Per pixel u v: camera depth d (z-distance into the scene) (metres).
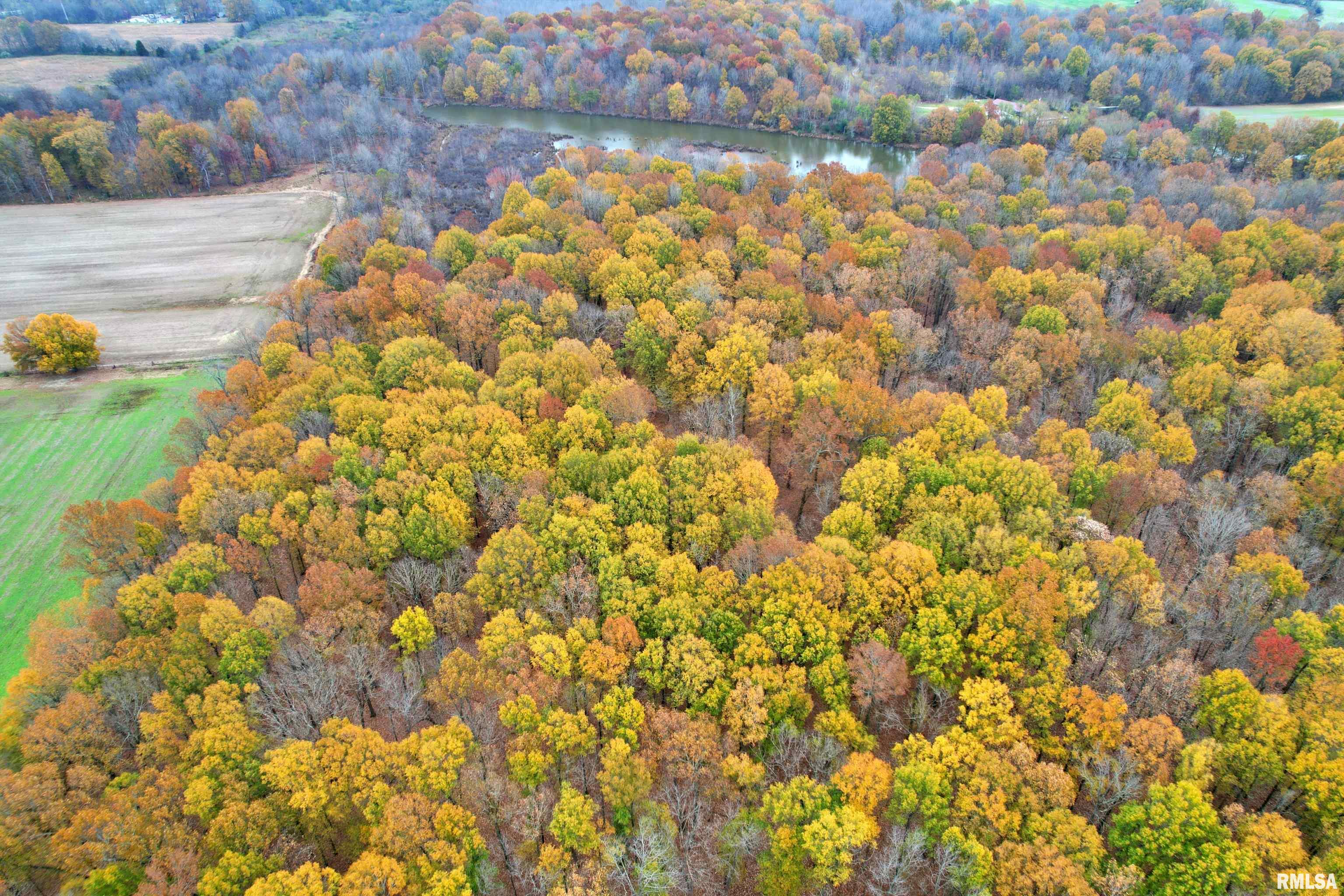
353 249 160.38
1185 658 80.50
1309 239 149.38
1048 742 73.31
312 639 78.62
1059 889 60.34
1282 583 85.31
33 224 195.25
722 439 107.12
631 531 92.31
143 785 68.19
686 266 144.88
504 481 100.50
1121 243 152.75
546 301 134.00
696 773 70.81
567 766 74.44
